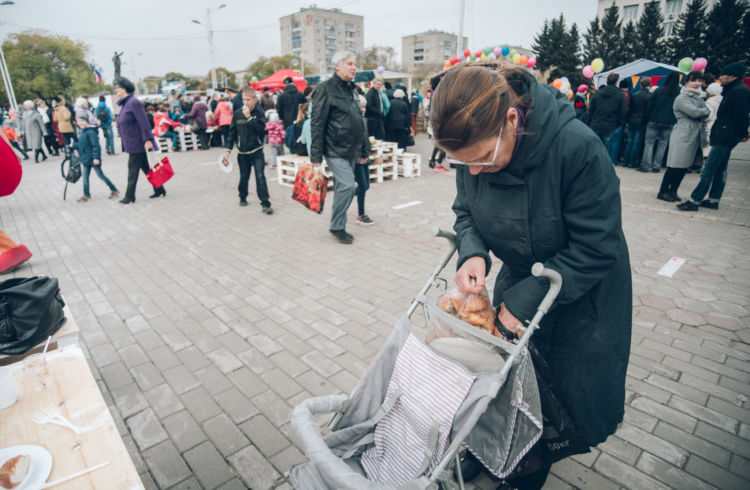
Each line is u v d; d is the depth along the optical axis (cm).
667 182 733
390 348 172
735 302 397
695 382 292
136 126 793
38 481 126
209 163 1302
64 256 554
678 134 695
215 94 1930
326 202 782
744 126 624
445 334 169
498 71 147
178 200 838
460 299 174
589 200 148
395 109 1080
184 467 234
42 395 165
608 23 4997
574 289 153
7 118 2697
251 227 650
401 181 956
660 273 463
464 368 151
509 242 169
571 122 150
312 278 465
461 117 130
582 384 172
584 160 145
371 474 163
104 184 1035
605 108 1033
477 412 139
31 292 215
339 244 567
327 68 12438
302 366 317
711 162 649
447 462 139
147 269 502
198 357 330
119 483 127
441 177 1001
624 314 171
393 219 671
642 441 246
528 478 201
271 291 437
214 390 293
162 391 293
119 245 590
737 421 259
